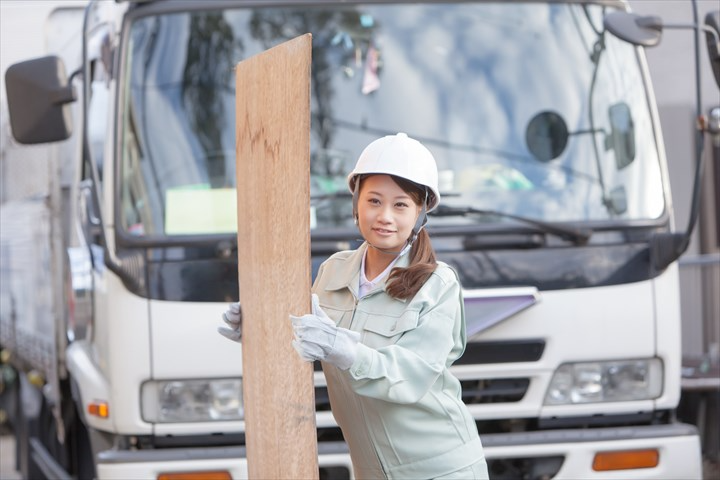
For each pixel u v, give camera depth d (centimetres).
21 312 1830
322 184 1170
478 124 1201
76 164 1363
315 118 1189
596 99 1218
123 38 1188
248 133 686
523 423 1169
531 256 1150
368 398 700
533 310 1140
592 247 1157
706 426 1481
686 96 1995
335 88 1198
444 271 704
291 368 642
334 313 716
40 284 1606
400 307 695
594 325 1150
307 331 625
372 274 718
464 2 1234
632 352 1155
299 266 630
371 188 696
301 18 1209
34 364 1706
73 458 1538
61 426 1467
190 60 1191
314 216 1160
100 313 1185
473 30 1227
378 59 1207
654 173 1202
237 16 1204
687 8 1544
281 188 642
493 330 1133
